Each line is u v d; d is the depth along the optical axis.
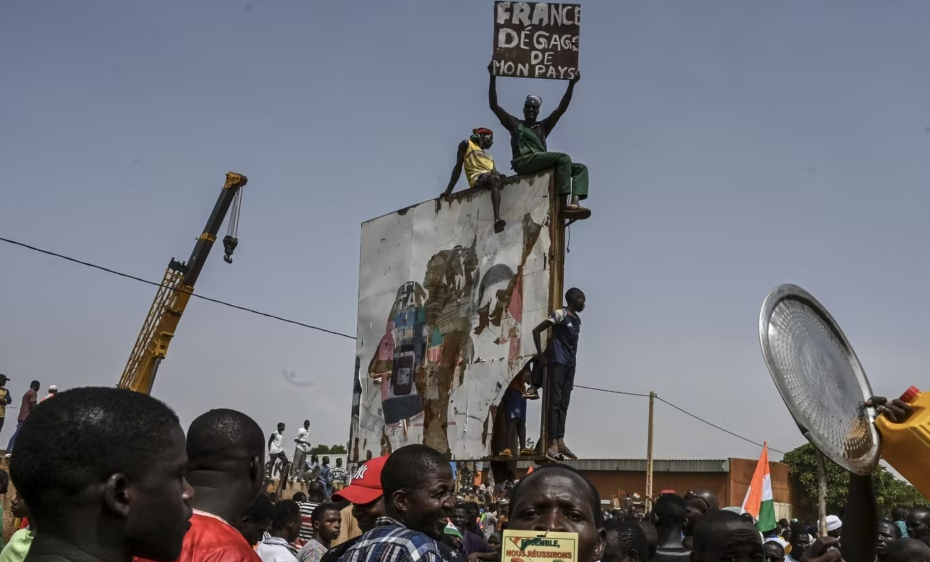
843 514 4.30
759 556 3.84
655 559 5.97
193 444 3.40
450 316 11.02
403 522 4.38
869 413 4.21
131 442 1.94
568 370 10.06
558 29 10.97
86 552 1.89
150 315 21.64
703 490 7.71
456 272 11.06
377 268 12.14
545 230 10.15
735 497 36.75
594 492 3.10
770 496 12.35
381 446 11.49
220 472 3.37
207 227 21.83
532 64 10.88
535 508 2.94
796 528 11.05
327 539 7.48
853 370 4.31
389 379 11.61
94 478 1.90
